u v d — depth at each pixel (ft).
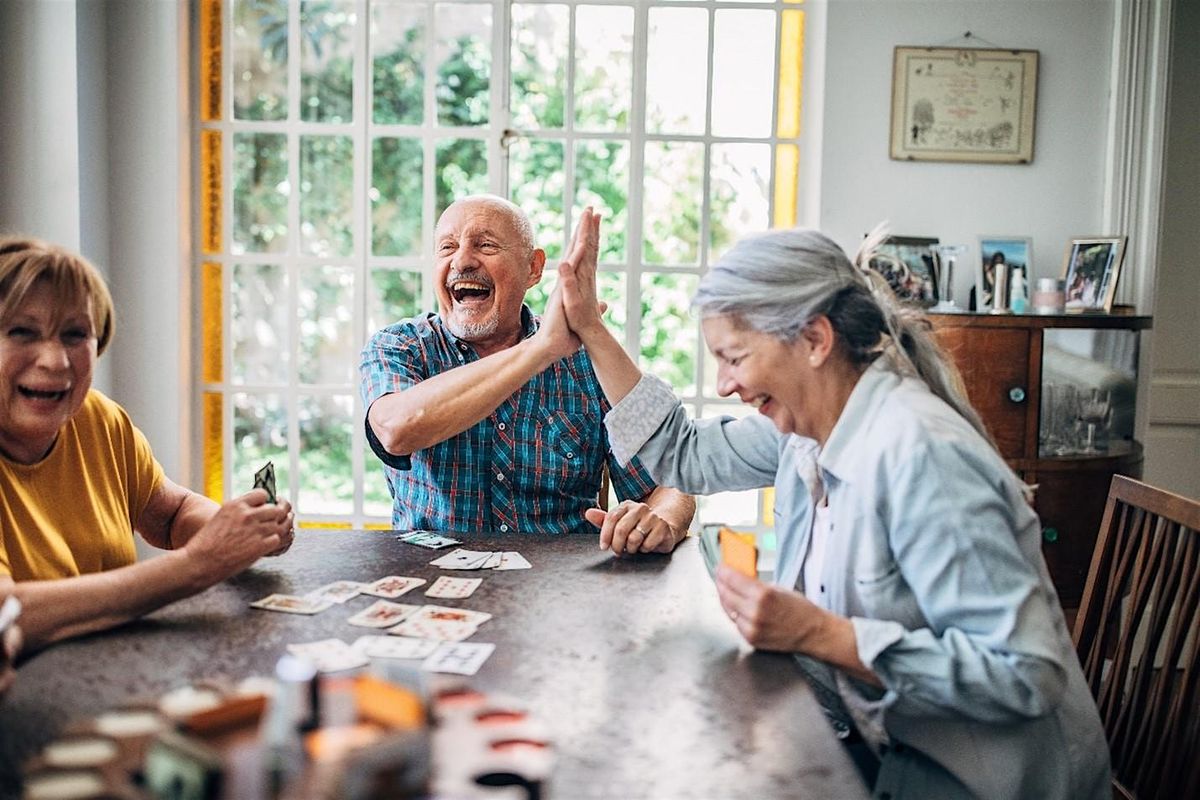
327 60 12.52
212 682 3.52
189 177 12.47
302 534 6.67
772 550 12.77
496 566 5.93
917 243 11.98
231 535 4.97
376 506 12.90
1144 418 12.25
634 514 6.28
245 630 4.68
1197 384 13.28
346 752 2.92
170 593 4.84
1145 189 11.97
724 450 6.29
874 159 12.15
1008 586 4.28
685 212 12.67
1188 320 13.28
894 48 12.03
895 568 4.61
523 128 12.61
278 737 3.11
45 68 11.26
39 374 4.97
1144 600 5.62
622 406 6.30
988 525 4.31
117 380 12.25
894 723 4.70
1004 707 4.21
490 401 6.67
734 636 4.75
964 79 12.06
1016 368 10.56
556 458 7.70
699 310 4.90
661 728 3.73
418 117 12.60
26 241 5.13
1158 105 11.86
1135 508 5.90
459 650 4.48
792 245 4.77
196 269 12.62
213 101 12.53
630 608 5.16
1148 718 5.40
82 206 11.48
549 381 7.79
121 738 3.18
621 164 12.66
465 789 2.96
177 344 12.25
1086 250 11.64
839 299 4.75
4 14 11.18
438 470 7.59
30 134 11.32
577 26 12.47
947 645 4.23
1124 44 11.84
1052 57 12.07
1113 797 5.53
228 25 12.46
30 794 2.84
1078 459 10.61
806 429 4.99
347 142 12.60
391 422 6.91
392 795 2.87
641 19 12.44
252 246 12.69
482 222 7.76
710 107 12.53
